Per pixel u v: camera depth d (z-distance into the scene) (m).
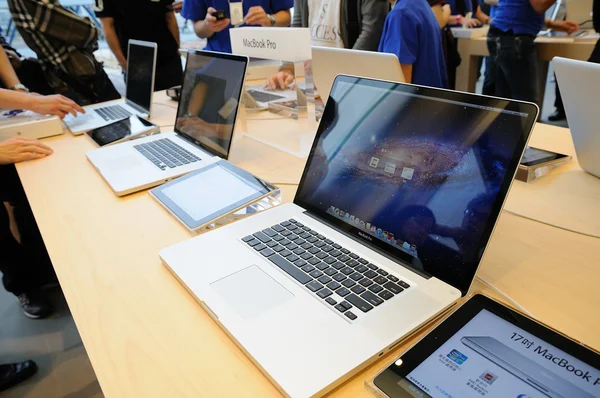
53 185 1.20
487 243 0.60
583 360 0.47
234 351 0.57
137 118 1.75
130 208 1.03
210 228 0.90
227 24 2.28
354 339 0.54
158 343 0.60
